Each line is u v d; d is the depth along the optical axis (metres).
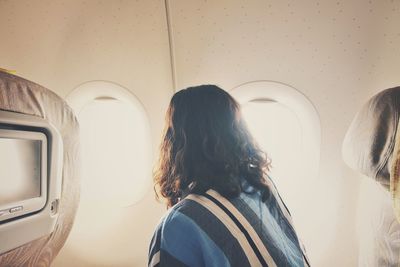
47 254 0.88
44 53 1.49
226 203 0.62
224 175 0.64
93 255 1.60
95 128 1.50
